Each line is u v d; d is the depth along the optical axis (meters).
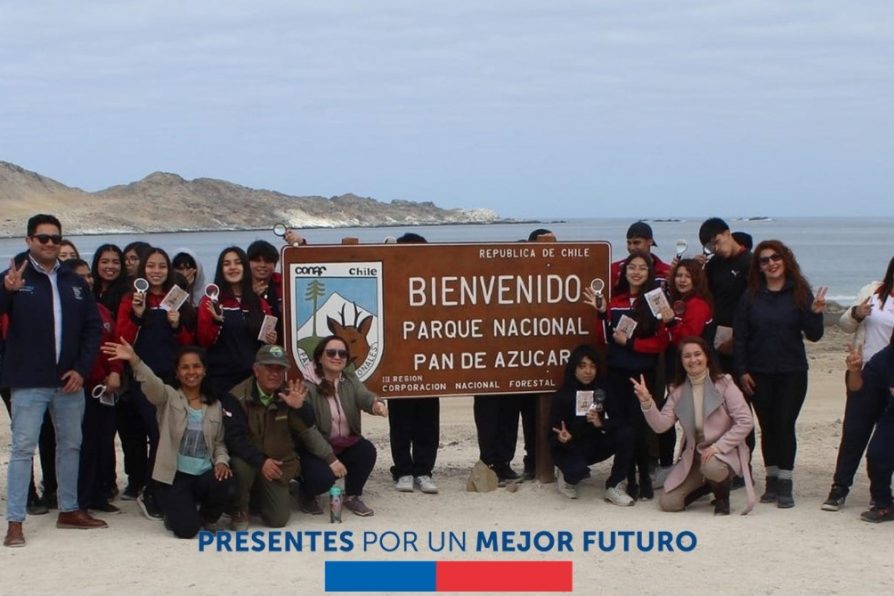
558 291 8.97
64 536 7.41
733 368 8.54
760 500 8.50
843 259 84.31
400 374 8.73
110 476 8.34
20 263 7.29
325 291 8.60
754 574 6.56
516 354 8.92
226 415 7.57
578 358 8.51
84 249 109.12
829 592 6.23
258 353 7.62
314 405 7.91
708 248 9.01
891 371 7.83
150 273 8.00
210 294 8.08
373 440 11.94
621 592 6.23
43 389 7.23
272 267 8.61
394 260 8.70
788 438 8.23
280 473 7.54
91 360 7.41
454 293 8.80
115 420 8.21
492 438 9.03
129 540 7.32
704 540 7.30
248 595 6.14
